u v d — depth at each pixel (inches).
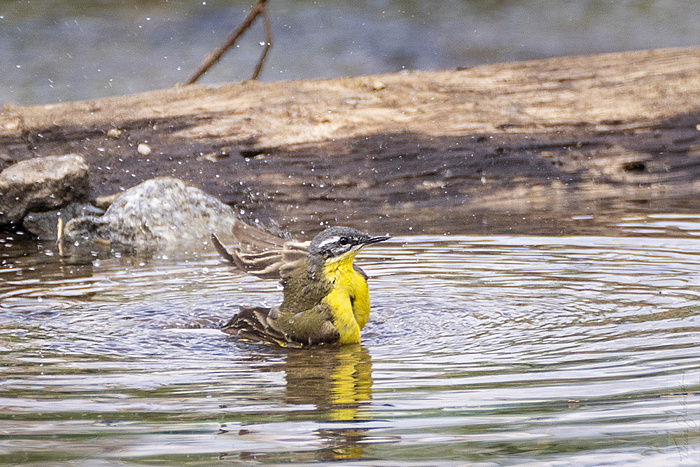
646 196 587.2
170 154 639.1
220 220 570.9
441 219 550.6
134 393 261.3
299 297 323.9
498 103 660.1
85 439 223.3
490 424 225.8
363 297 327.9
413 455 208.5
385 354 300.4
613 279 390.6
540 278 398.9
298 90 687.7
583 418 227.3
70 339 328.2
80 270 454.3
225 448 216.2
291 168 631.8
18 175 568.1
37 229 571.8
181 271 450.0
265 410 243.4
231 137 647.8
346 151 637.3
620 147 633.6
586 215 538.3
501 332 320.8
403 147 636.1
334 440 219.5
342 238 317.7
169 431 228.5
